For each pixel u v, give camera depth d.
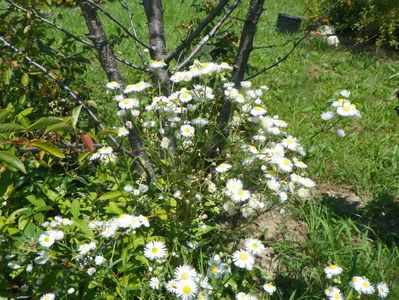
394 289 0.53
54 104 0.62
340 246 0.61
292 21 1.66
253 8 0.59
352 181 0.78
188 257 0.49
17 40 0.58
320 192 0.76
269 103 1.06
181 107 0.50
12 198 0.53
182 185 0.49
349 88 1.17
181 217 0.51
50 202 0.53
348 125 0.98
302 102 1.08
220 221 0.61
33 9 0.58
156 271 0.43
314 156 0.82
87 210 0.51
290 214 0.67
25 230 0.46
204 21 0.55
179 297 0.41
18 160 0.32
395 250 0.59
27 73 0.55
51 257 0.43
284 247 0.59
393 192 0.75
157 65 0.53
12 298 0.42
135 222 0.43
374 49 1.57
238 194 0.44
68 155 0.58
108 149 0.47
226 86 0.53
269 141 0.52
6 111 0.32
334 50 1.49
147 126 0.51
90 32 0.54
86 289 0.44
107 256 0.46
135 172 0.55
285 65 1.30
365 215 0.70
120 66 1.15
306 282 0.54
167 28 1.58
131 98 0.52
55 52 0.64
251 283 0.52
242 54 0.61
